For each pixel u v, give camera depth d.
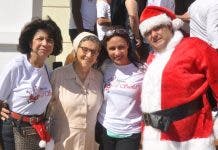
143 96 3.75
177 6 5.85
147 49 5.05
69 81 3.94
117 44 3.92
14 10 5.40
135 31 5.04
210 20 4.52
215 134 3.66
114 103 3.95
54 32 3.80
